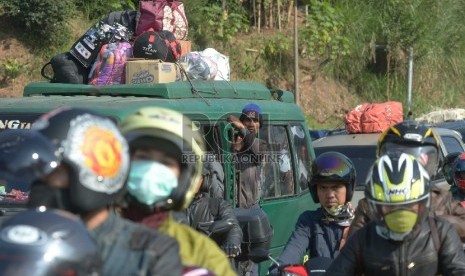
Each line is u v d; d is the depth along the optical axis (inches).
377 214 423.8
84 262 259.6
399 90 2187.5
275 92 943.7
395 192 415.8
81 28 1753.2
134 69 832.9
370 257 434.3
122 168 303.9
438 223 434.9
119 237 303.3
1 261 250.5
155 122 358.9
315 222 580.4
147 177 356.8
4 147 295.6
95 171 294.4
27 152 290.7
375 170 426.0
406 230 419.5
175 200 369.7
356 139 1114.7
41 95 833.5
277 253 848.9
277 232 852.0
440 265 435.2
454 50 2316.7
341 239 571.8
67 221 264.1
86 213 300.2
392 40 2198.6
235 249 650.2
